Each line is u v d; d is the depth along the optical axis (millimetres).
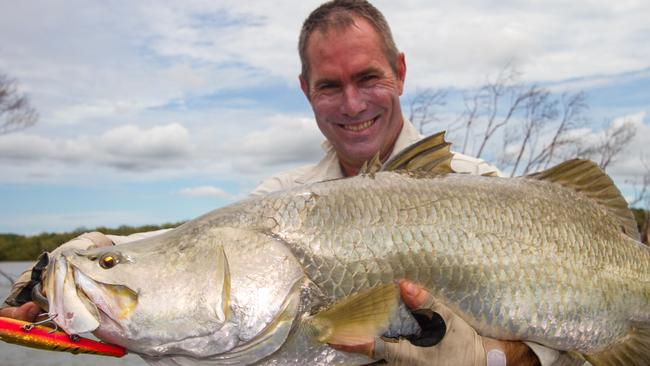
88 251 734
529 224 833
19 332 678
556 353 840
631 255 896
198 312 727
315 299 767
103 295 716
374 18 1037
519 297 807
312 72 1042
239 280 743
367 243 781
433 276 787
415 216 798
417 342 752
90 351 718
